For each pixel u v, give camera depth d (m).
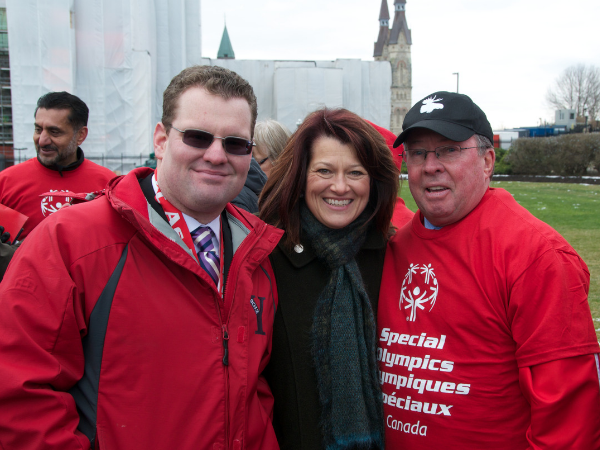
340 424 1.72
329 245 1.84
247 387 1.54
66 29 21.33
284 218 1.91
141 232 1.43
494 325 1.59
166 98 1.55
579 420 1.46
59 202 3.28
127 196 1.51
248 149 1.55
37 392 1.29
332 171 1.84
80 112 3.29
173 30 30.55
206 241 1.60
